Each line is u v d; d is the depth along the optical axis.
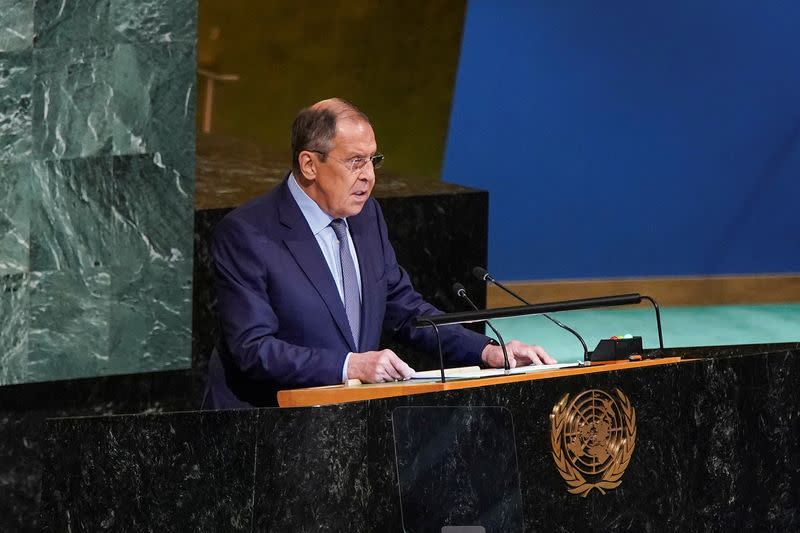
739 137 28.25
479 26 27.20
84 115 13.00
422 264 17.09
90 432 9.38
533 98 27.52
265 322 11.16
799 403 10.87
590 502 9.65
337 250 11.76
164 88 13.39
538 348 11.59
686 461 10.16
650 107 27.86
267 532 8.84
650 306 28.33
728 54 27.84
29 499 13.27
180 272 13.67
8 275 12.84
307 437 8.81
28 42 12.62
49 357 13.15
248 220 11.52
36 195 12.87
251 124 28.95
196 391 14.38
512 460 9.30
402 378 10.49
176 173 13.54
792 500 10.86
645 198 28.16
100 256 13.27
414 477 8.97
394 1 28.02
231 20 28.27
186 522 9.12
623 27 27.44
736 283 28.66
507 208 27.69
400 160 28.81
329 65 28.62
